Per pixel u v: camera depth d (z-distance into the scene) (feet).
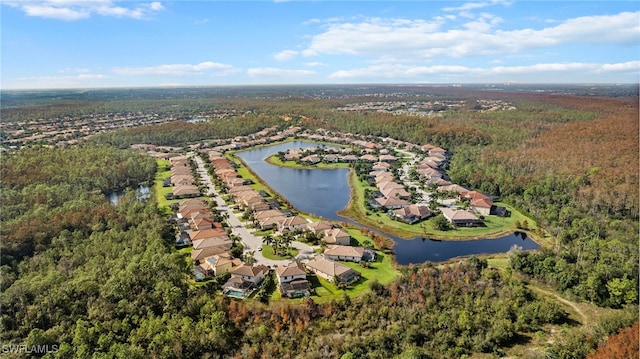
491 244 470.80
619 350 264.52
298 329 299.38
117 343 272.31
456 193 641.81
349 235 454.81
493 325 303.68
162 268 353.92
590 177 600.80
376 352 280.10
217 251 412.36
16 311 297.33
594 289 344.08
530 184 623.77
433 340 292.81
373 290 350.02
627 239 446.19
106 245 407.85
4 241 402.31
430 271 380.99
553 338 299.99
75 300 310.24
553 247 453.99
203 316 306.14
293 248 437.17
